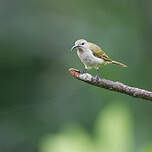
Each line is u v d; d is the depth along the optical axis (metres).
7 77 16.39
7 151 15.37
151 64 15.26
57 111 15.49
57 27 16.98
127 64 14.98
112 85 5.58
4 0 16.73
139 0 17.52
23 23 16.58
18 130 15.71
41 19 16.94
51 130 15.34
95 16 17.31
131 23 16.89
